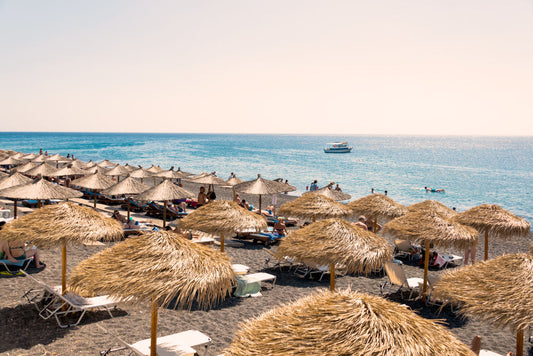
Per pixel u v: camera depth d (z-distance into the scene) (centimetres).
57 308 693
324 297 389
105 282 510
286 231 1510
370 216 1327
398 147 17200
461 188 4109
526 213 2830
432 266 1247
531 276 546
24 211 1653
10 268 941
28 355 574
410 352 312
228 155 9262
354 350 313
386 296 976
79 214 716
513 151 13775
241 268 1000
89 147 12475
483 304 539
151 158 7800
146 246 540
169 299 483
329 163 7225
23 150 10044
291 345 330
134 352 591
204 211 1010
